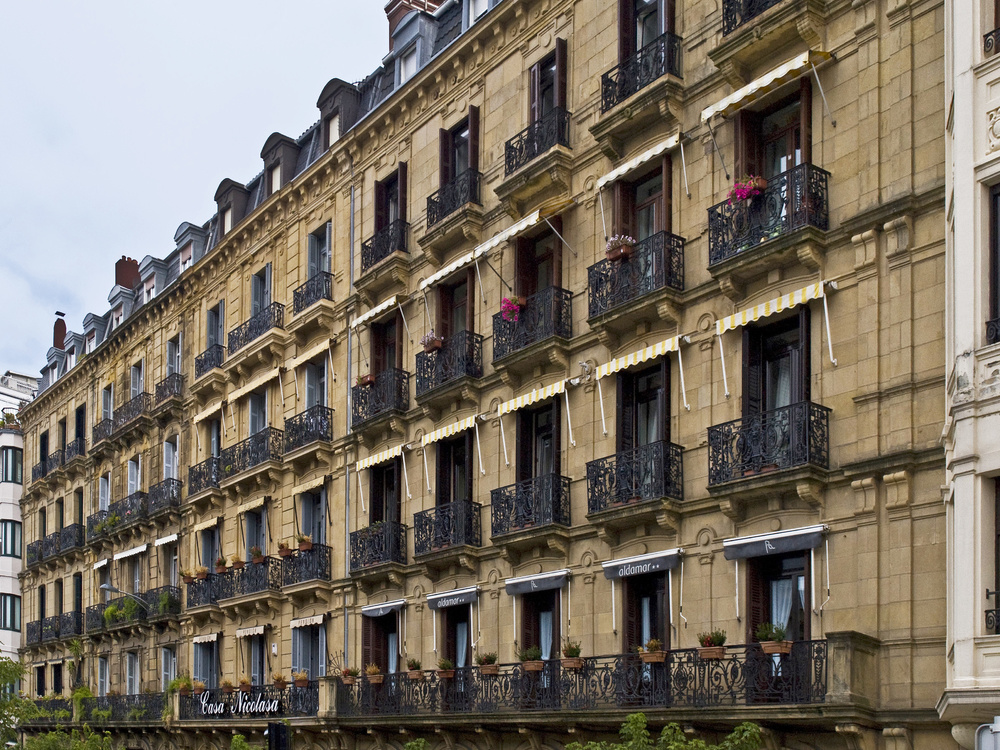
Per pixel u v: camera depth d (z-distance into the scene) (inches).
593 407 1001.5
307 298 1438.2
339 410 1375.5
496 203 1159.0
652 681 869.2
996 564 624.7
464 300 1212.5
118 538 1951.3
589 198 1043.3
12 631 2436.0
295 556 1386.6
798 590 816.3
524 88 1144.2
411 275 1278.3
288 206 1546.5
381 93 1441.9
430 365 1191.6
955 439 648.4
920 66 774.5
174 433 1813.5
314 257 1488.7
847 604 762.8
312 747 1285.7
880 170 791.1
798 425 796.6
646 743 740.7
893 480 743.7
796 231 812.0
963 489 637.3
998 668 606.2
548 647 1038.4
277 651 1422.2
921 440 735.7
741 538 834.2
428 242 1216.2
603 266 990.4
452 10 1353.3
